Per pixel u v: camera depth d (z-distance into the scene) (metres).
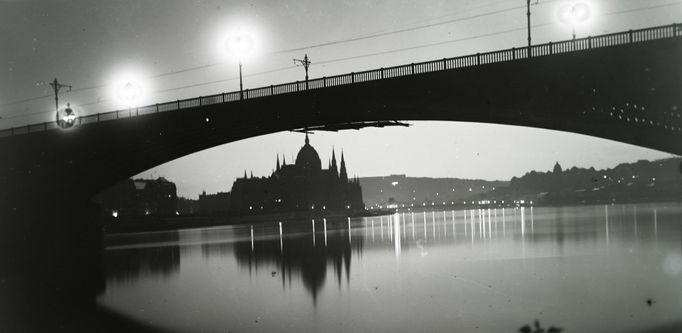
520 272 37.66
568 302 27.67
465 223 123.75
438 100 44.88
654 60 36.03
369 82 47.94
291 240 79.06
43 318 30.08
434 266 43.09
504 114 42.81
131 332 26.41
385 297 31.75
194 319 28.45
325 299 32.03
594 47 38.34
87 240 68.81
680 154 39.62
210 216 169.50
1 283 43.31
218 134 58.38
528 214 168.25
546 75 40.19
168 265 51.84
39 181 66.94
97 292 38.22
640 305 26.22
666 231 62.94
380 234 88.06
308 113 51.88
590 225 80.56
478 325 24.42
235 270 46.25
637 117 37.84
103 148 63.47
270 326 26.28
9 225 64.38
